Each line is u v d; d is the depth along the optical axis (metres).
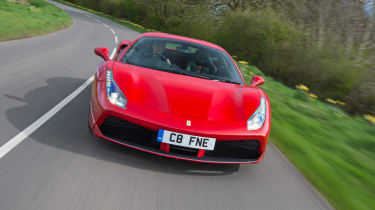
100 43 11.98
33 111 3.42
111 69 2.90
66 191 2.03
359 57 11.48
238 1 19.23
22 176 2.12
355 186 2.89
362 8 12.69
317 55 11.72
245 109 2.76
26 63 6.32
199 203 2.16
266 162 3.13
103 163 2.48
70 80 5.32
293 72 12.48
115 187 2.17
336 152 3.91
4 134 2.72
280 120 4.78
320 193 2.63
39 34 11.85
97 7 47.66
